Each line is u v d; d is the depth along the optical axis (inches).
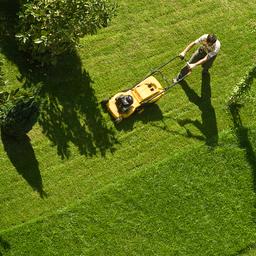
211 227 531.5
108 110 539.2
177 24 586.9
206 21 594.2
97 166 526.9
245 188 546.0
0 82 465.7
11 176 508.1
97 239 510.0
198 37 587.2
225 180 544.4
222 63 579.8
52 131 525.0
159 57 571.8
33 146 518.0
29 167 513.3
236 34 594.2
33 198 507.8
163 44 577.0
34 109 487.8
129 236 516.1
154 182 531.2
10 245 493.4
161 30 581.3
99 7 508.1
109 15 518.6
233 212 538.3
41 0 494.9
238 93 559.8
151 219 523.2
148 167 534.3
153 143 542.9
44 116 526.3
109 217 516.1
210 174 543.2
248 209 541.3
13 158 511.8
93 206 515.2
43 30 495.2
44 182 513.3
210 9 599.5
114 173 528.1
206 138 552.7
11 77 529.3
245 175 549.0
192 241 525.0
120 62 561.6
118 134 538.3
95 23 509.4
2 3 541.0
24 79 532.1
